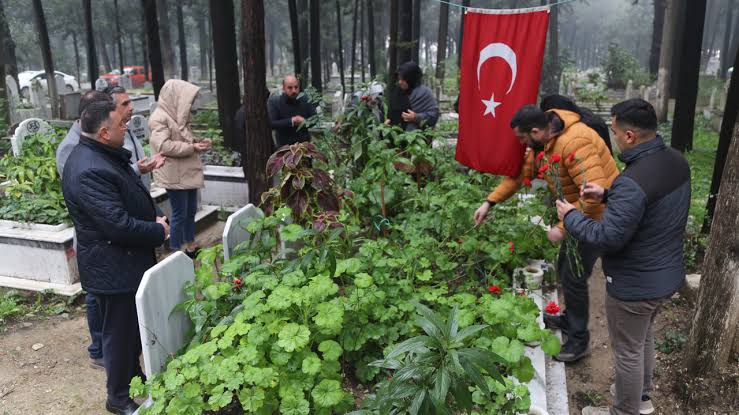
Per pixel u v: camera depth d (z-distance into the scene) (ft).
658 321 14.20
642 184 8.73
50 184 18.84
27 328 14.89
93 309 12.45
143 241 10.47
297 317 10.34
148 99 52.37
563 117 11.27
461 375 6.88
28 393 12.21
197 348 9.39
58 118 50.70
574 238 10.34
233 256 12.09
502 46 13.35
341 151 18.17
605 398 11.68
